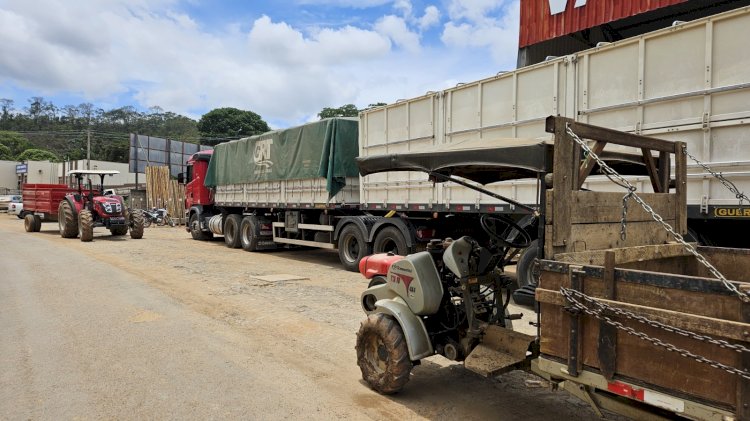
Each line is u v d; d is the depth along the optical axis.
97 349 5.14
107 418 3.62
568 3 13.23
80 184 17.81
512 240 4.60
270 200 13.45
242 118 64.31
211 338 5.55
